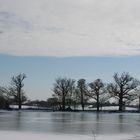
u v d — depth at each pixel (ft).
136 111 370.12
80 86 393.50
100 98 385.50
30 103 451.53
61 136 82.02
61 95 396.78
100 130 102.78
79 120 163.94
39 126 117.08
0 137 76.84
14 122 139.74
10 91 389.60
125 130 104.01
